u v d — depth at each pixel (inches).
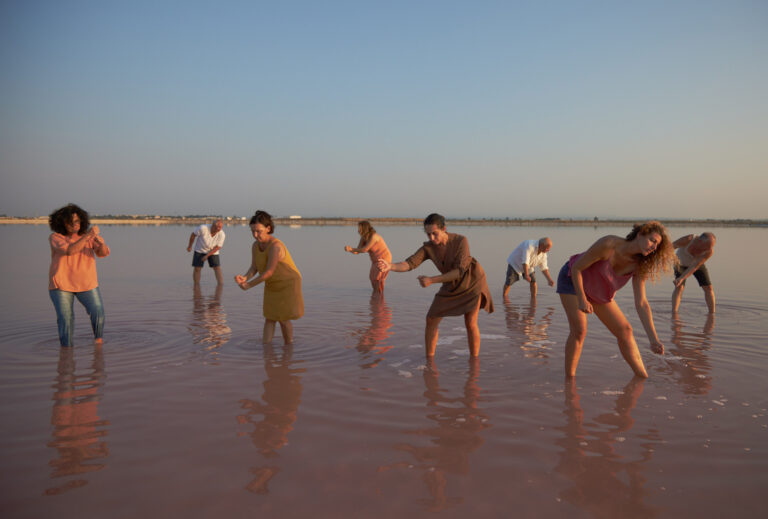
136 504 99.6
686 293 399.2
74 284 224.4
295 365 200.8
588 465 118.4
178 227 2620.6
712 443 130.6
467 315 213.9
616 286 185.9
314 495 103.7
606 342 239.0
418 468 116.2
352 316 308.7
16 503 99.4
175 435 133.0
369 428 139.0
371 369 196.5
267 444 128.2
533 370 196.2
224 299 366.3
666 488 108.6
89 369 191.5
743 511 100.0
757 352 221.3
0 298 352.8
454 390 171.9
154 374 186.4
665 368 197.6
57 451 122.9
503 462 119.6
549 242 370.3
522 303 360.5
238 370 193.0
